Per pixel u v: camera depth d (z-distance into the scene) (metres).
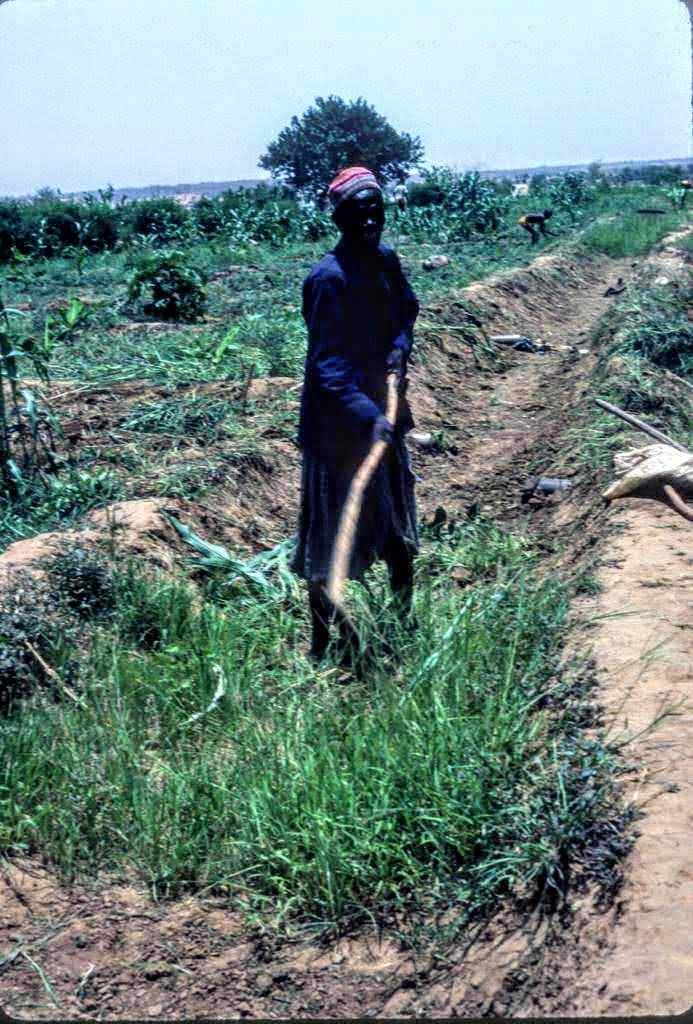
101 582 5.39
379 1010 3.13
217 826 3.89
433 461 8.81
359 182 4.59
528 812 3.57
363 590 5.38
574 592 5.34
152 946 3.47
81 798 4.02
